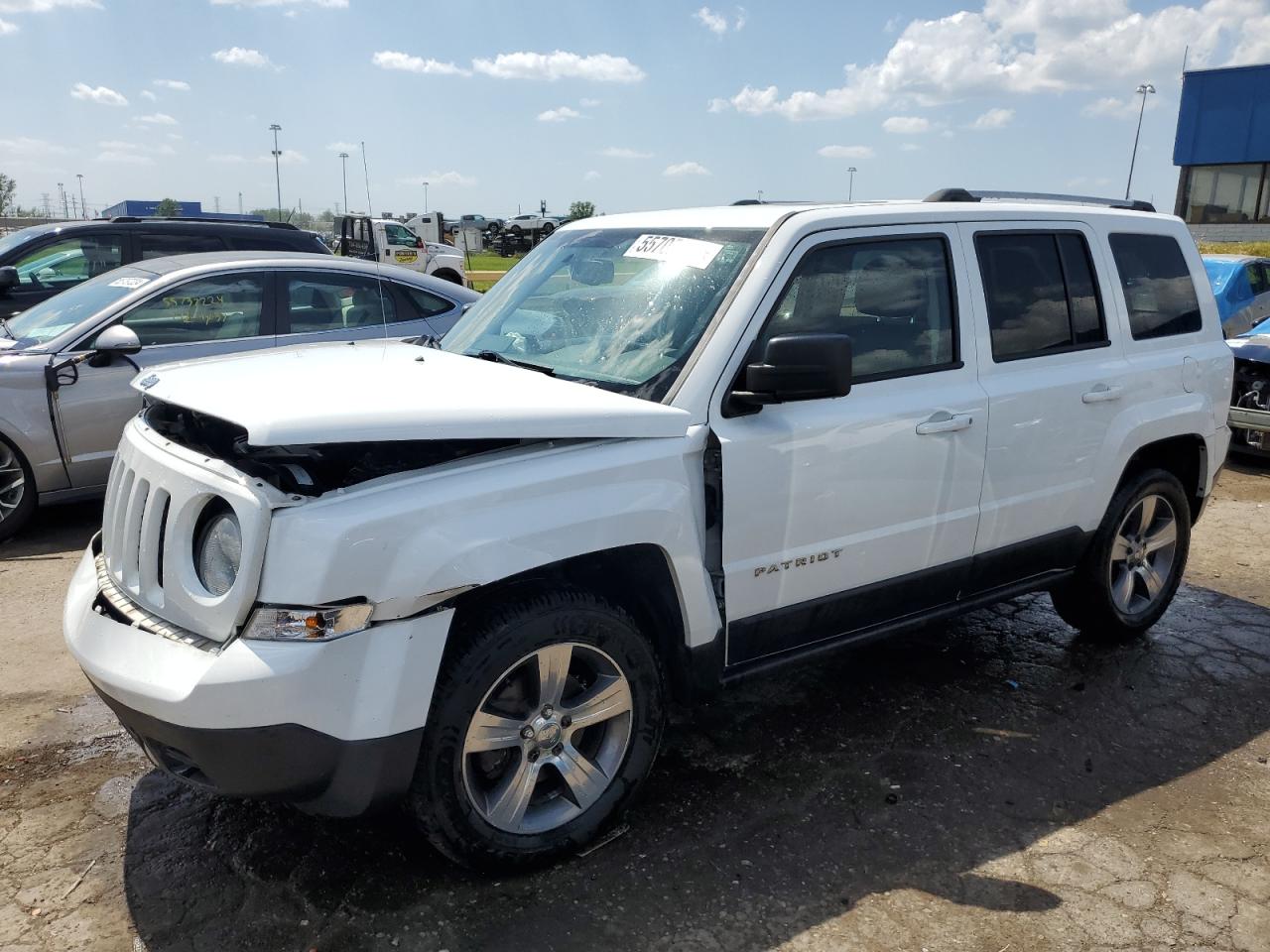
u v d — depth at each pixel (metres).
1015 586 4.31
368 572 2.55
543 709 2.95
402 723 2.63
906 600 3.86
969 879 3.05
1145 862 3.15
